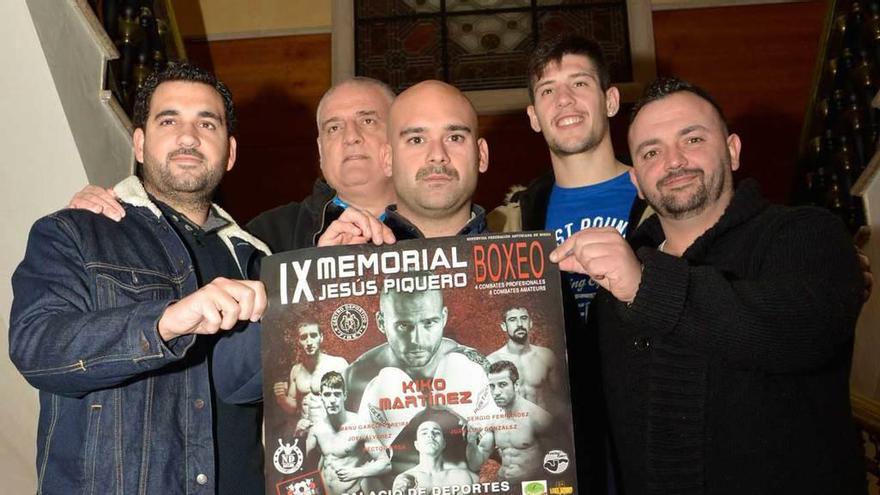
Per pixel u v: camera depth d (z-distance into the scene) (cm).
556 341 158
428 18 544
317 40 534
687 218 189
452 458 154
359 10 545
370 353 158
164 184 190
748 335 156
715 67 520
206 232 197
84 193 187
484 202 508
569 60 247
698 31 525
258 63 530
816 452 166
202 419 173
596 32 535
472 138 193
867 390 327
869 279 189
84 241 174
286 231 243
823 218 174
